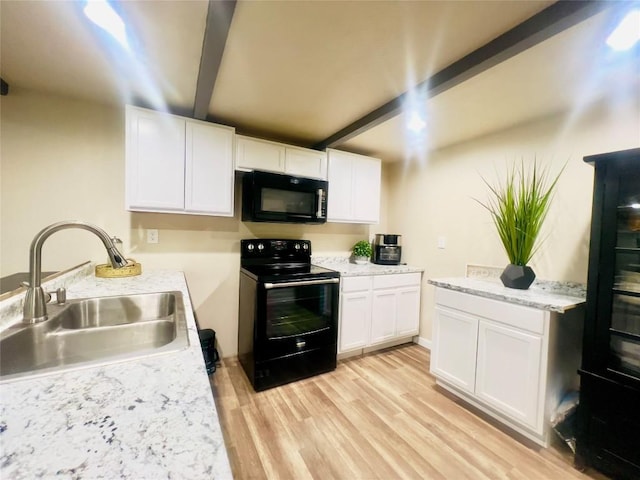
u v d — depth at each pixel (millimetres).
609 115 1791
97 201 2072
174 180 2045
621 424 1376
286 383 2225
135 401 582
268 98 1905
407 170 3277
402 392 2127
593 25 1150
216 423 520
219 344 2557
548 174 2074
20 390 615
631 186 1397
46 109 1921
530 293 1846
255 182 2279
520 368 1677
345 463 1468
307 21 1209
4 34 1325
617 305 1451
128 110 1903
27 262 1894
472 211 2609
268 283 2135
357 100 1922
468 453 1551
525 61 1418
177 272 2152
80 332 1121
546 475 1427
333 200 2787
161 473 399
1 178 1830
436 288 2221
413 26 1236
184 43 1378
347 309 2588
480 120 2168
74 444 455
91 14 1185
